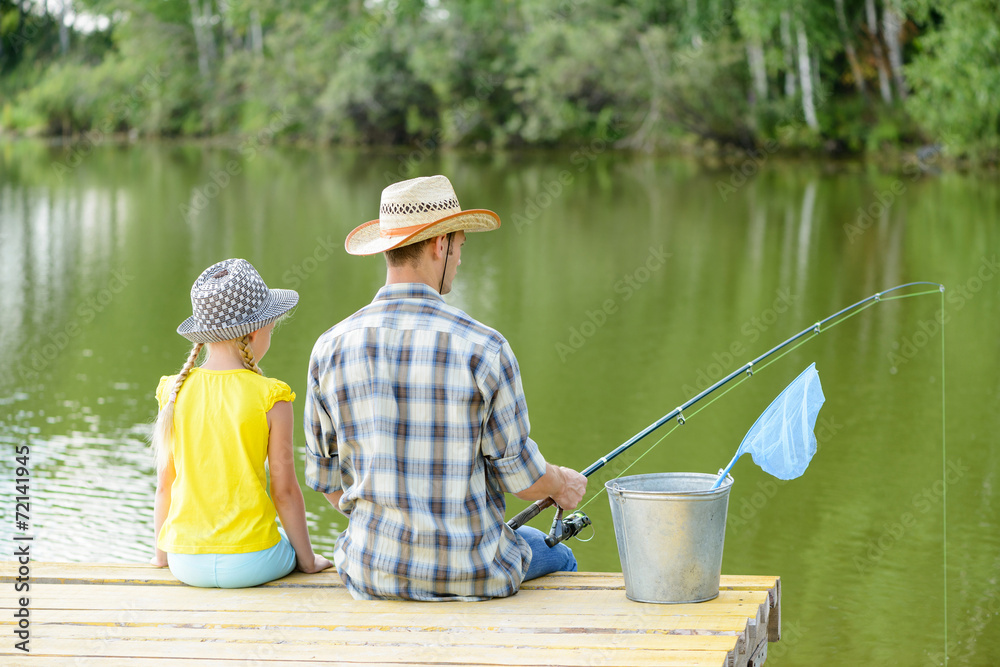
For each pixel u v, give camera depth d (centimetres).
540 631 212
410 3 3241
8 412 632
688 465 545
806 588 419
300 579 247
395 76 3225
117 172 2434
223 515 241
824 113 2609
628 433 595
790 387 236
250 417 240
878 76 2697
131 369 739
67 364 753
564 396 669
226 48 3809
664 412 634
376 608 225
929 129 2262
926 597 407
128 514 470
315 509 490
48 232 1465
